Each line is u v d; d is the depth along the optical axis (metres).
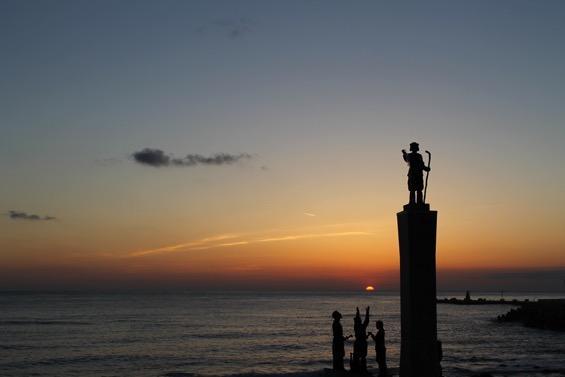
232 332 81.69
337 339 32.16
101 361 49.53
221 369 43.69
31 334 77.25
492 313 150.50
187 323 100.88
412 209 23.52
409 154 24.27
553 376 35.22
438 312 157.12
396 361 44.75
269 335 76.81
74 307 167.75
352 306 193.00
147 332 81.12
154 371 43.19
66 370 44.16
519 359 47.31
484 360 46.12
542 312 99.19
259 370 42.81
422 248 23.05
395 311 159.12
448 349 58.00
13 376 41.28
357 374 31.05
